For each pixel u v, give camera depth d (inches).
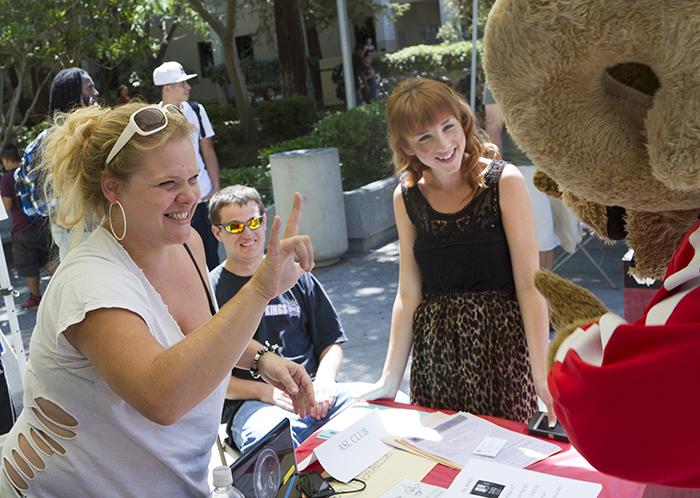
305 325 135.8
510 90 52.9
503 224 111.9
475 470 89.2
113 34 488.7
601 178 53.1
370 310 247.0
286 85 697.0
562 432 96.9
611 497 82.7
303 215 289.9
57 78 195.0
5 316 281.0
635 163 52.2
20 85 468.8
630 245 65.6
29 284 283.0
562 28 49.1
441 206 113.9
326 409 125.7
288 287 69.6
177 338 71.8
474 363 113.0
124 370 63.1
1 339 171.5
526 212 111.0
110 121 71.6
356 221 307.7
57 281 69.0
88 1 446.6
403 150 114.3
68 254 71.7
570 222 216.7
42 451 72.1
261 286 65.1
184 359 62.2
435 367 115.8
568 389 52.2
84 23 478.0
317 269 294.0
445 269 114.7
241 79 619.5
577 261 257.6
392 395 116.4
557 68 50.6
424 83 110.3
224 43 596.1
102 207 72.6
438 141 107.4
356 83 674.2
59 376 68.7
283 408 127.0
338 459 94.2
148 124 68.1
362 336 226.2
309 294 135.3
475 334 112.9
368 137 358.3
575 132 52.2
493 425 101.4
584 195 55.5
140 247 73.2
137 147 68.0
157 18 670.5
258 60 1003.9
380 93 627.8
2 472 76.6
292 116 630.5
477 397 113.6
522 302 112.1
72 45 455.8
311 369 135.6
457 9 636.1
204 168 245.8
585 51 49.3
